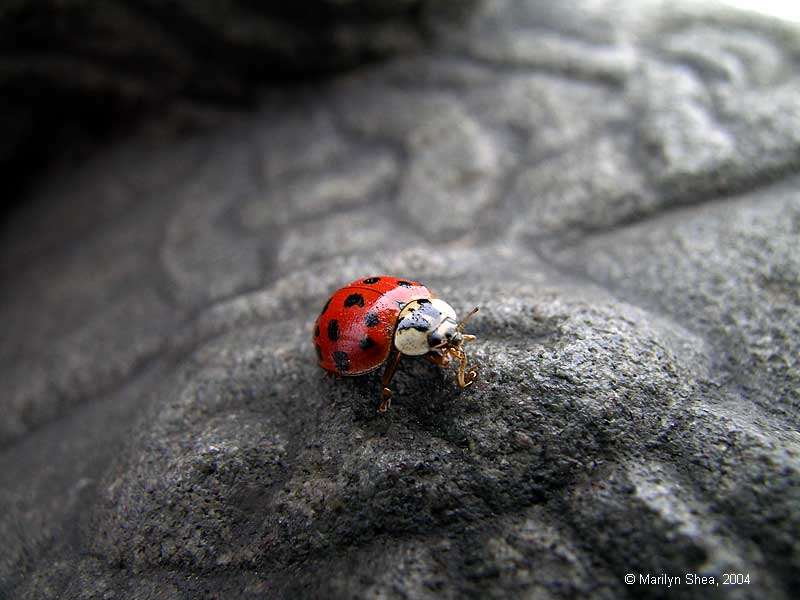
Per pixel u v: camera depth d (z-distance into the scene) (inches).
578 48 2.2
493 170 1.8
